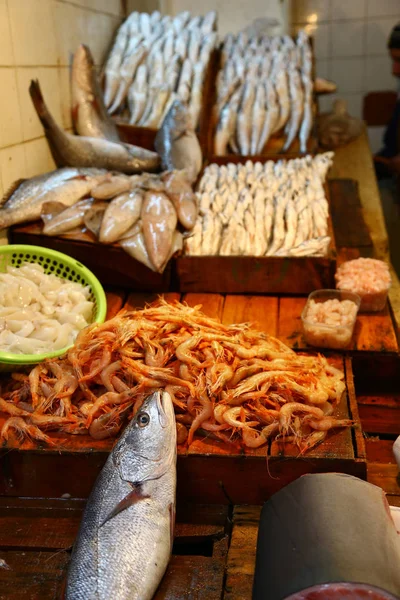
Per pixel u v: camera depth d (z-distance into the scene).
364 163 2.36
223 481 0.92
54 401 0.97
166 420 0.81
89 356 0.97
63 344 1.15
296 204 1.61
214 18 2.50
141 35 2.33
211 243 1.46
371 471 1.02
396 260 2.76
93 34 2.12
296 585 0.67
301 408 0.91
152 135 1.95
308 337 1.20
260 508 0.93
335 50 3.29
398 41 2.60
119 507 0.77
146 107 2.09
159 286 1.43
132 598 0.74
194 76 2.17
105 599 0.73
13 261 1.36
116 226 1.38
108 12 2.30
